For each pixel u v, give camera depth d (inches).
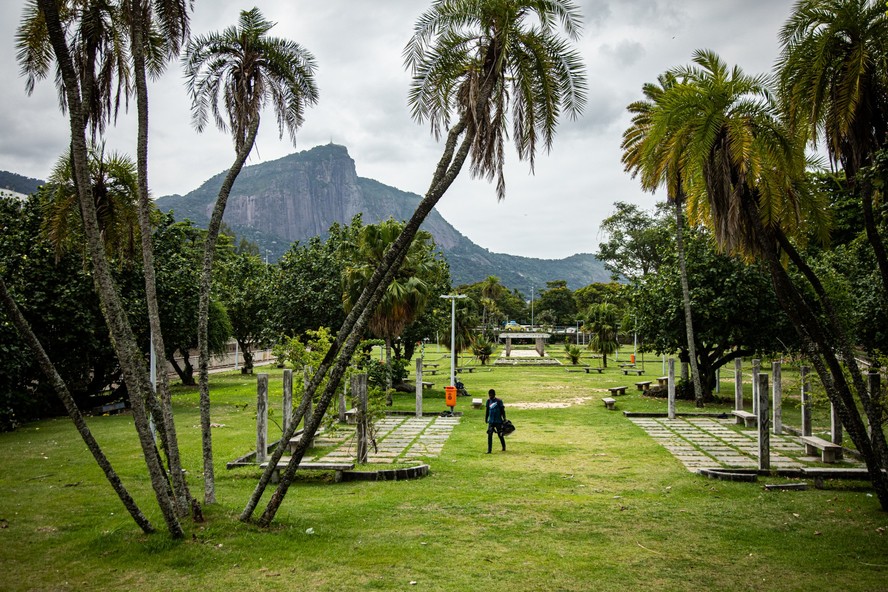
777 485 407.5
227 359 1893.5
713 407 893.2
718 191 406.9
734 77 422.3
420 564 259.1
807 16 351.9
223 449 537.3
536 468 473.7
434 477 438.6
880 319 830.5
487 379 1455.5
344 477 424.5
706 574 253.0
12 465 461.4
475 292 3978.8
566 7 324.2
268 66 358.3
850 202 888.9
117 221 449.7
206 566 248.5
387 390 914.1
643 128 847.7
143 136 301.4
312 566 252.7
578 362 2034.9
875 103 362.0
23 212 770.2
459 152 310.7
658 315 956.6
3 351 652.1
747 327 872.3
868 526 323.3
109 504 347.3
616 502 370.6
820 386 527.8
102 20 319.3
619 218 2443.4
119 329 265.6
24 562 254.1
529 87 350.3
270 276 1393.9
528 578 245.8
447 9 320.2
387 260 295.6
